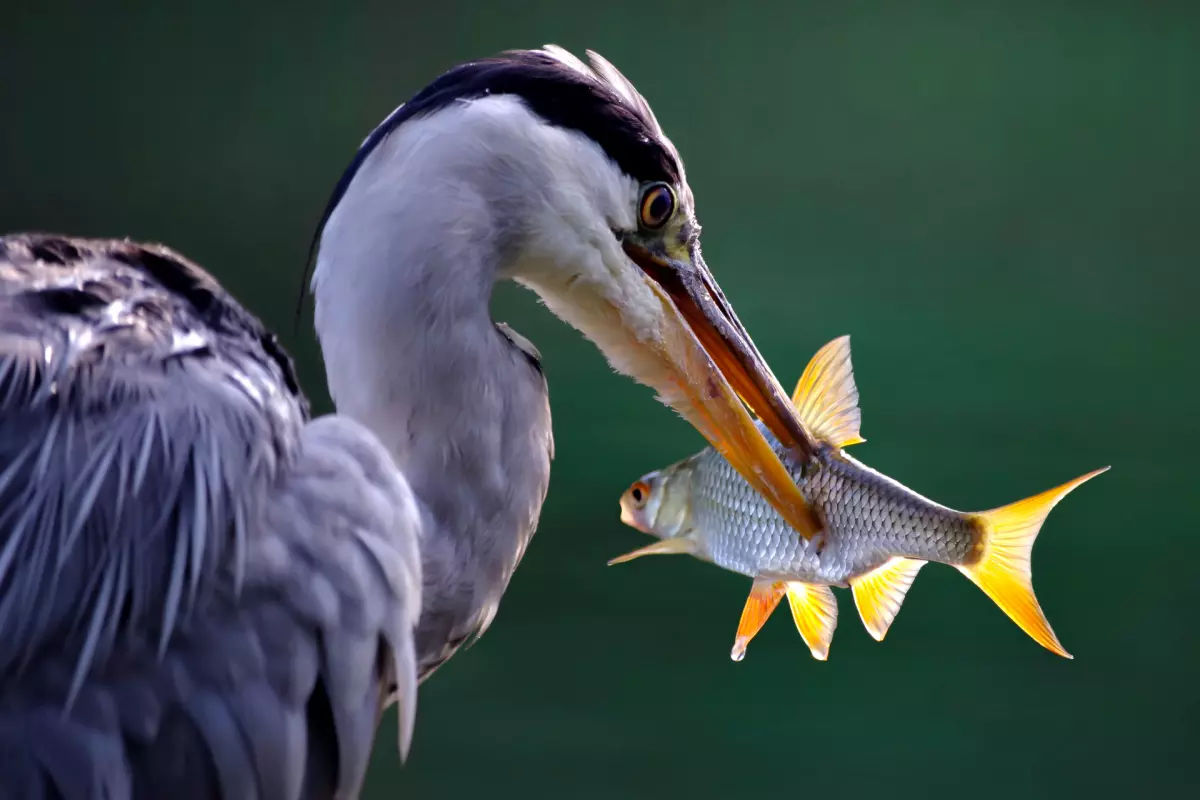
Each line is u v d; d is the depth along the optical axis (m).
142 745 6.48
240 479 6.49
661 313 6.66
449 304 6.58
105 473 6.48
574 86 6.63
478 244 6.59
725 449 6.67
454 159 6.59
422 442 6.59
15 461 6.47
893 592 6.64
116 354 6.50
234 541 6.49
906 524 6.63
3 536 6.46
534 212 6.61
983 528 6.61
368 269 6.58
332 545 6.51
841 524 6.64
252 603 6.50
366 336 6.58
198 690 6.48
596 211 6.63
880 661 7.72
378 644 6.54
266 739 6.49
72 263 6.53
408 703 6.53
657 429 10.03
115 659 6.47
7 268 6.52
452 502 6.59
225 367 6.52
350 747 6.52
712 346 6.67
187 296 6.55
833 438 6.66
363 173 6.60
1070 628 7.91
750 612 6.68
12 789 6.46
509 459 6.60
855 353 11.56
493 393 6.59
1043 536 8.84
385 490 6.54
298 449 6.52
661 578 8.34
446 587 6.59
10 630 6.46
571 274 6.64
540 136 6.61
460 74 6.62
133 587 6.47
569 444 9.70
